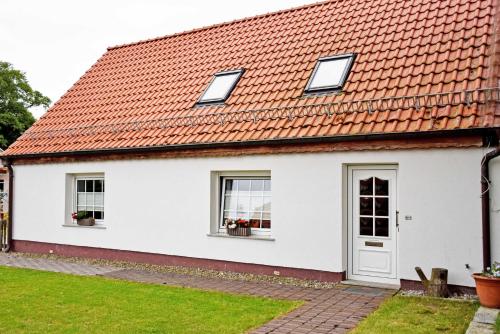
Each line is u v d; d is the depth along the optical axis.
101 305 7.82
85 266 11.94
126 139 12.47
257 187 10.91
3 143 38.22
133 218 12.37
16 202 14.84
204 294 8.58
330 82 10.61
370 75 10.27
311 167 9.79
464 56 9.46
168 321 6.90
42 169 14.29
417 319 6.81
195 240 11.34
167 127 12.15
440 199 8.45
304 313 7.29
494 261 7.97
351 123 9.37
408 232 8.72
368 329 6.38
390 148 8.84
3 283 9.64
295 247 9.95
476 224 8.15
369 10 12.58
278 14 14.76
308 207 9.81
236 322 6.83
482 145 8.05
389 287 8.94
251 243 10.51
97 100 15.08
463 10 10.71
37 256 13.77
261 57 13.02
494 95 8.21
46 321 6.93
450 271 8.34
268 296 8.48
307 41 12.66
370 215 9.39
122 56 17.05
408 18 11.43
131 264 12.13
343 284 9.32
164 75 14.66
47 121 15.30
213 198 11.23
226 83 12.55
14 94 41.53
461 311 7.20
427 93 9.03
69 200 13.90
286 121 10.37
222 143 10.67
